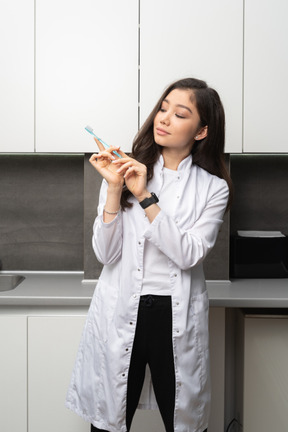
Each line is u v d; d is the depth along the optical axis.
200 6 2.30
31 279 2.55
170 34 2.30
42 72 2.31
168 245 1.56
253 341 2.24
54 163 2.72
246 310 2.31
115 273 1.67
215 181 1.72
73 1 2.29
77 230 2.75
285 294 2.21
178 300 1.60
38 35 2.30
